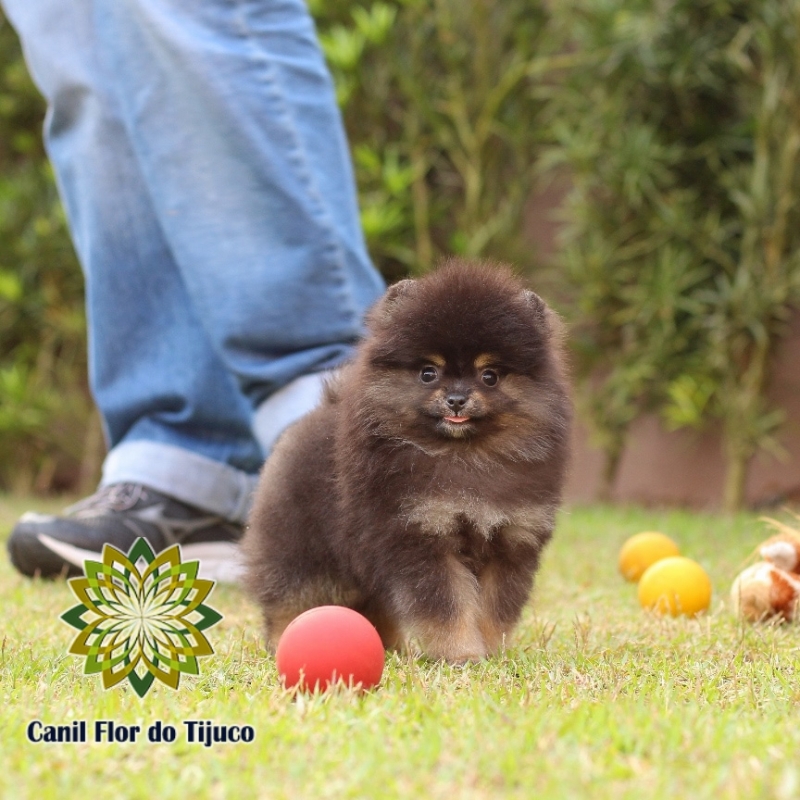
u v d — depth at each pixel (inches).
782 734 137.7
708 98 488.1
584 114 498.0
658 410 511.2
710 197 495.8
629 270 498.6
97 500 288.8
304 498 199.8
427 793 116.9
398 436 189.3
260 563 203.9
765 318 466.3
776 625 225.5
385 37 514.0
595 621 235.8
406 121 533.0
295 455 203.6
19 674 175.6
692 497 514.6
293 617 200.8
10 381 582.9
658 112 491.5
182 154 262.2
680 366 490.6
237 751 130.2
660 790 115.1
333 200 272.2
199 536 291.0
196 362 286.4
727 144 477.4
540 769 122.6
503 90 511.8
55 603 248.5
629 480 533.3
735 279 484.4
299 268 260.8
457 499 186.7
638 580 293.6
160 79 263.0
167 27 261.6
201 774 122.4
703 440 510.3
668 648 204.7
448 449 189.5
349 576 199.3
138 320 288.4
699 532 388.8
